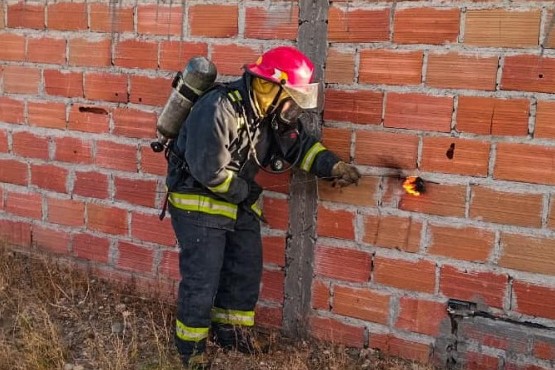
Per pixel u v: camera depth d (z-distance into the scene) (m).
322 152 3.21
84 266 4.23
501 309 3.10
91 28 3.92
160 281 3.96
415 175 3.18
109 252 4.12
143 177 3.92
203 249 3.10
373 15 3.15
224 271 3.39
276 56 2.93
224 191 2.97
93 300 3.95
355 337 3.46
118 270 4.11
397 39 3.12
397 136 3.19
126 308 3.87
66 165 4.18
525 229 2.99
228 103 2.89
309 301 3.54
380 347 3.40
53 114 4.16
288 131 3.14
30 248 4.42
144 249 3.99
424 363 3.30
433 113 3.09
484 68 2.96
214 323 3.49
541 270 2.99
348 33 3.22
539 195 2.95
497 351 3.13
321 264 3.47
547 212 2.94
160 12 3.69
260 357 3.41
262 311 3.68
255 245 3.37
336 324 3.49
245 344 3.44
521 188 2.97
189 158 2.92
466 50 2.98
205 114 2.88
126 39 3.82
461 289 3.17
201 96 3.05
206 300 3.13
